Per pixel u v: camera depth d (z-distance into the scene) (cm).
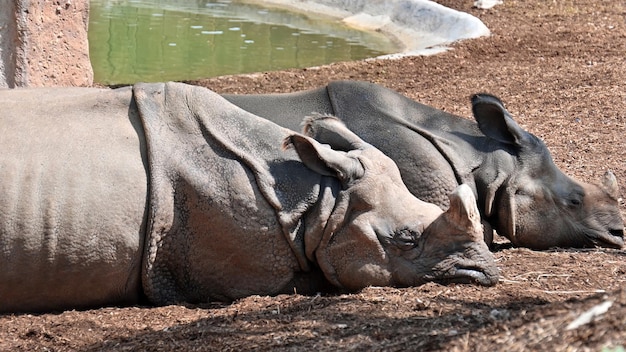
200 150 1330
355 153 1363
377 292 1288
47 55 2306
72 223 1271
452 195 1300
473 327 1108
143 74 3106
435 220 1326
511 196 1639
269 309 1255
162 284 1327
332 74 2978
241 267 1333
